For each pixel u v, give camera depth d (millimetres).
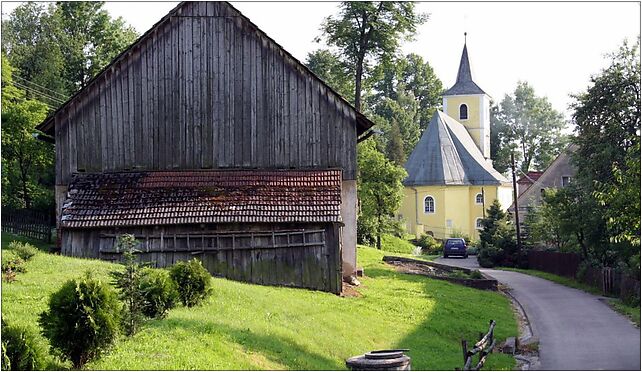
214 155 30906
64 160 30812
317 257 28922
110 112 30891
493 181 83188
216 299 21734
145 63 30969
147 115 30938
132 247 18109
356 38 50469
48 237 38438
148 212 28922
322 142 30953
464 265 58562
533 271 52375
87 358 14484
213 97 30969
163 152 30906
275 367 16391
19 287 20062
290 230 28969
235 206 29172
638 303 32969
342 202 30953
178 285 20562
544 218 56125
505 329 26703
